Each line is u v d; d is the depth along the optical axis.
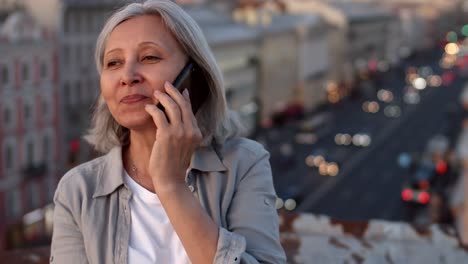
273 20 78.19
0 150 33.72
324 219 3.72
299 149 62.38
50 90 37.47
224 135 2.41
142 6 2.31
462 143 14.51
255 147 2.44
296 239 3.59
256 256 2.21
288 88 77.69
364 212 45.41
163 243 2.30
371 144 65.88
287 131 69.88
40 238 32.53
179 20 2.28
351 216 44.75
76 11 39.78
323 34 87.62
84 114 40.91
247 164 2.38
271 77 72.62
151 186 2.36
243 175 2.37
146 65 2.26
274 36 72.88
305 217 3.75
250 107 69.12
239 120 2.48
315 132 69.19
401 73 120.25
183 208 2.10
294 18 83.56
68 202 2.36
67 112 39.59
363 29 108.19
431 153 45.97
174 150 2.13
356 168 56.44
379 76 111.31
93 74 41.66
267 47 71.31
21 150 35.38
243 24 72.06
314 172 54.47
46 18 38.12
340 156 60.38
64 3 38.44
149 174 2.37
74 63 40.09
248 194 2.33
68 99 39.84
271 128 70.81
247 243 2.24
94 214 2.32
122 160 2.41
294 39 78.31
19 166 35.09
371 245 3.53
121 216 2.32
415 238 3.62
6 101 34.06
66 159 39.72
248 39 67.62
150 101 2.24
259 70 70.75
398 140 67.94
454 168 39.56
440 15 180.38
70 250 2.33
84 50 40.91
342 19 97.06
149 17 2.30
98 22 41.69
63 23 38.88
